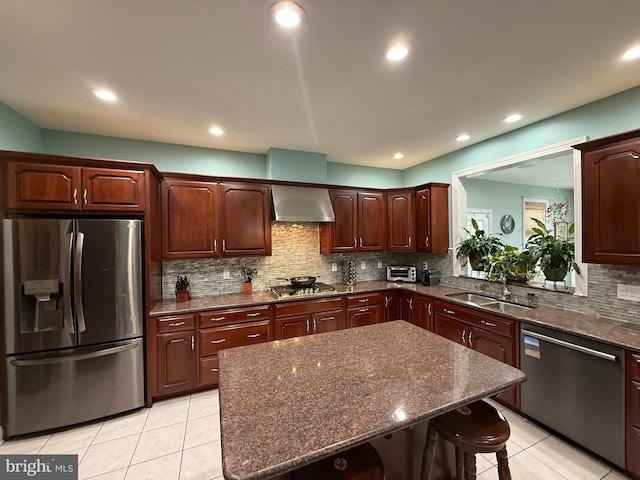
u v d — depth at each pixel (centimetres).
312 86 206
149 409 249
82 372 225
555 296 261
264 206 332
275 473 80
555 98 226
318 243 393
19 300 209
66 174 224
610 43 162
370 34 154
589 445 186
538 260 281
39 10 133
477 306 269
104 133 289
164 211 287
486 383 126
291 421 99
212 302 294
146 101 225
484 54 171
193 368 270
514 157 292
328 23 145
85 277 224
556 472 176
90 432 219
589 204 207
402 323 218
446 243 374
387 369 140
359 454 114
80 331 223
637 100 208
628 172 187
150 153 312
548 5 134
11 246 208
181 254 293
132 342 241
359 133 297
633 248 184
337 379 130
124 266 238
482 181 523
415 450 147
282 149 344
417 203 387
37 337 213
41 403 215
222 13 137
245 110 243
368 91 214
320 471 105
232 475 77
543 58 176
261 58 174
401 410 106
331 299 333
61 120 257
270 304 302
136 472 180
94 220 227
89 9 133
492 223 532
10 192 210
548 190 596
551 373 207
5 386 208
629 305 212
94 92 211
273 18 141
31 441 209
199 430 221
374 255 435
